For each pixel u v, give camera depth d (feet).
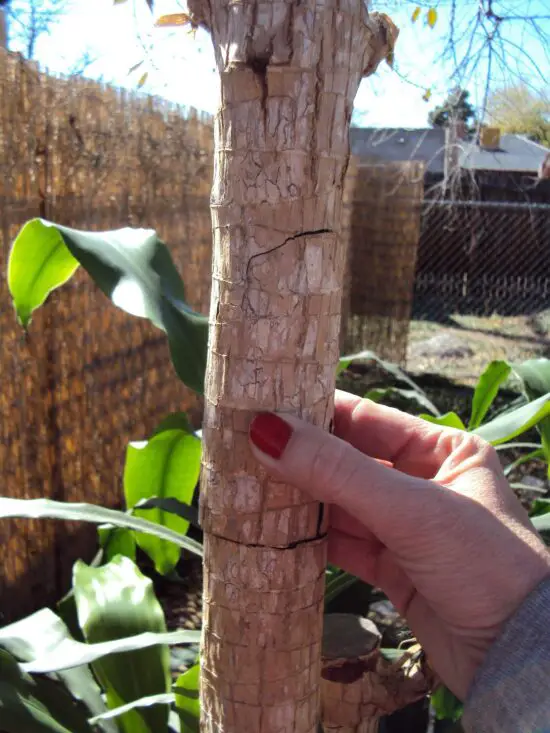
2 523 2.21
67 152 2.39
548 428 1.37
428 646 0.92
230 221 0.64
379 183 6.30
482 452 0.88
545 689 0.69
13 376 2.20
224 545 0.71
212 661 0.74
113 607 1.23
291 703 0.73
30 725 0.99
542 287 8.05
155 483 1.50
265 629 0.71
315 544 0.72
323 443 0.67
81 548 2.63
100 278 1.08
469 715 0.74
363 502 0.72
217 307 0.67
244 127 0.62
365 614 1.55
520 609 0.73
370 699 1.02
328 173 0.64
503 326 7.93
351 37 0.64
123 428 2.88
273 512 0.69
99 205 2.61
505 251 8.11
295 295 0.64
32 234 1.13
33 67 2.19
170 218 3.18
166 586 2.57
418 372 6.12
